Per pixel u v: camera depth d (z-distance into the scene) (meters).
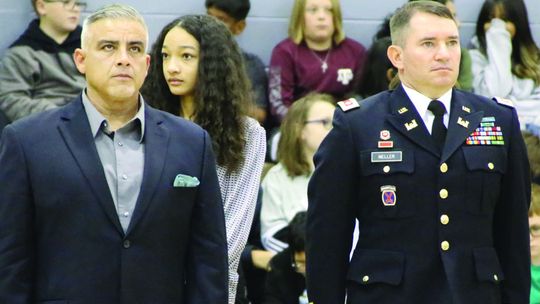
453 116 8.12
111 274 7.33
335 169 8.12
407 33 8.08
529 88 14.62
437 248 7.90
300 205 12.20
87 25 7.63
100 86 7.54
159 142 7.66
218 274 7.68
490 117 8.20
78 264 7.30
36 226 7.40
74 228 7.33
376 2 15.15
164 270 7.49
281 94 14.20
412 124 8.07
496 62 14.53
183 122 7.90
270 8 14.94
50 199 7.32
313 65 14.29
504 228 8.19
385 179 7.98
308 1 14.26
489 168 8.00
